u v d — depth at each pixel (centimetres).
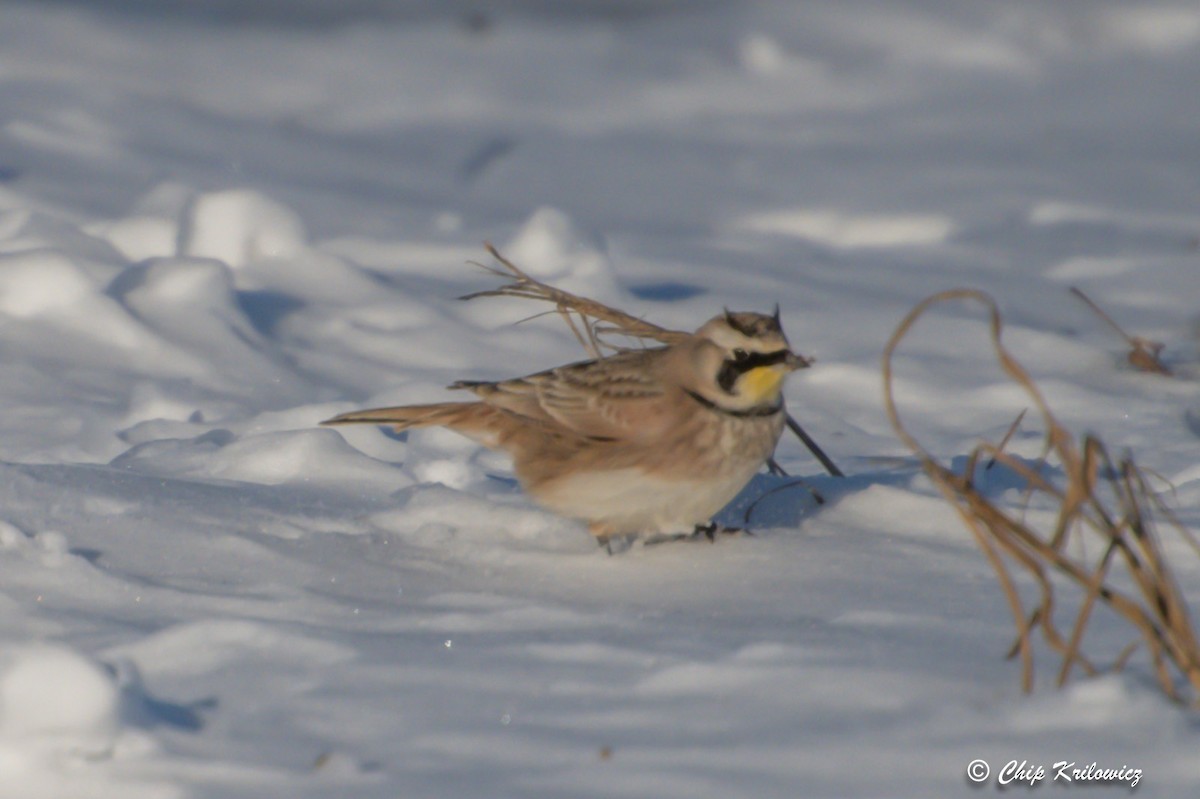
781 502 864
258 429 1114
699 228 2131
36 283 1381
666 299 1642
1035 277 1808
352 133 2911
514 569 759
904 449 1117
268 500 878
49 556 721
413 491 905
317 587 720
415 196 2314
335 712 549
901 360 1397
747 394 752
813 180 2445
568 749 512
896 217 2119
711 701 555
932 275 1822
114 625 646
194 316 1405
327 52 3669
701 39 3812
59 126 2422
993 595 694
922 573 735
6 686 509
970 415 1239
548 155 2712
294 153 2597
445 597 709
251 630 627
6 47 3372
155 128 2611
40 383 1218
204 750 511
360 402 1188
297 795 476
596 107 3269
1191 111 3095
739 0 4056
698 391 757
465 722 539
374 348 1414
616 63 3628
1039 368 1381
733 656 600
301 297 1545
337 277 1609
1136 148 2716
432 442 1072
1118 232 2048
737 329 751
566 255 1722
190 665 596
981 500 584
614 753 508
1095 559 761
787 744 512
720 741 516
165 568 737
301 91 3297
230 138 2647
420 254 1820
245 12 4003
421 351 1414
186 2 4047
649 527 786
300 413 1138
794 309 1606
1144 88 3353
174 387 1220
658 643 627
